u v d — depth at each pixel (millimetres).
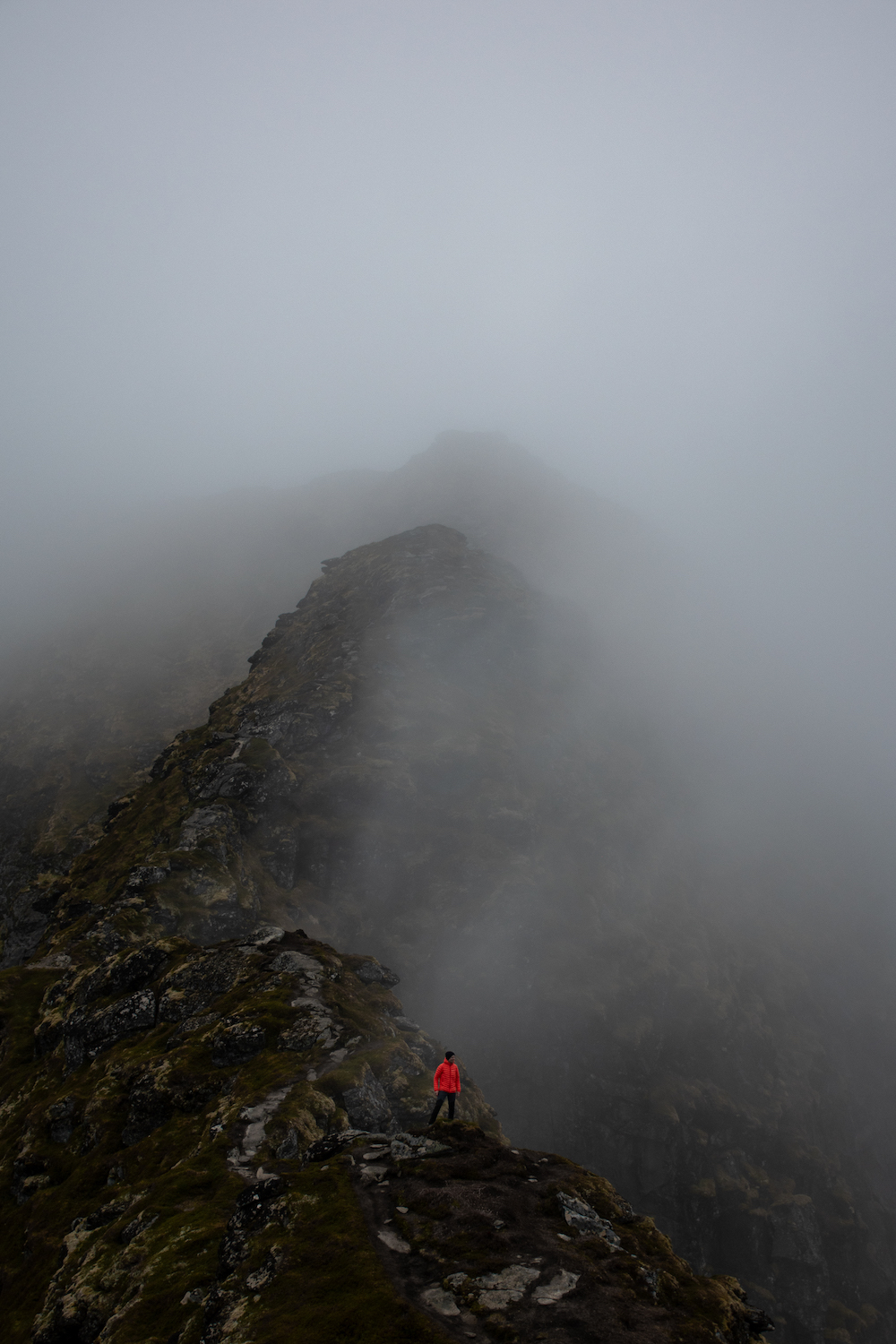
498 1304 13883
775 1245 102188
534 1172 21125
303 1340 13102
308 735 111625
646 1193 98750
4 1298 26766
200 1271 18406
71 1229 27047
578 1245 16578
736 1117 110625
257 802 94938
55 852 162875
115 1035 46375
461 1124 23938
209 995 46750
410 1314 13312
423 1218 17453
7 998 62906
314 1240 16766
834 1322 101562
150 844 92750
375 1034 41062
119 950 59750
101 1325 19047
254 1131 28859
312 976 46688
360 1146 22453
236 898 75375
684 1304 15250
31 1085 48781
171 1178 26031
